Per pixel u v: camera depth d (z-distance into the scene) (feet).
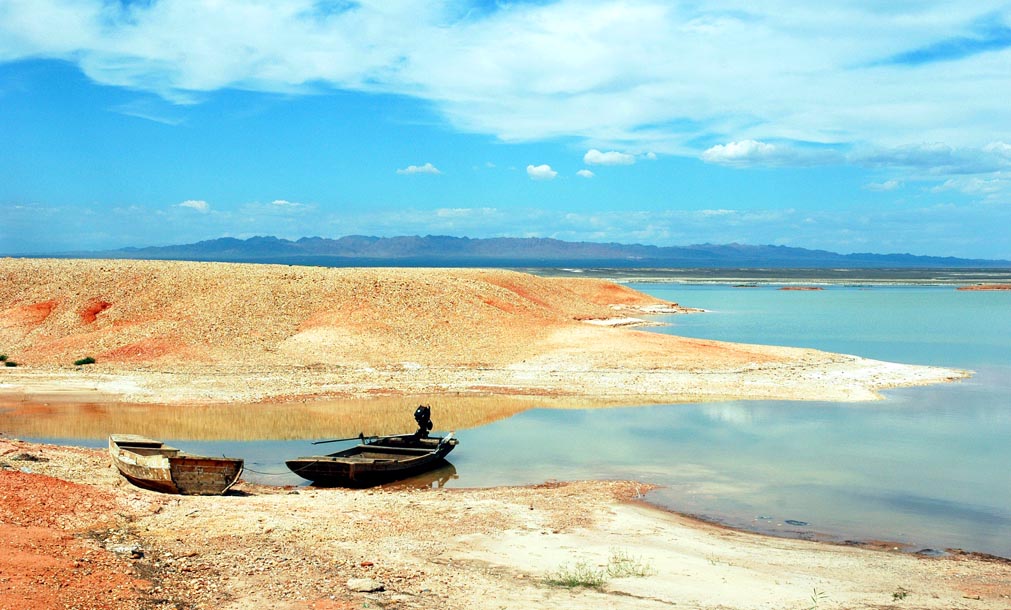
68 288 156.76
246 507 54.29
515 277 240.32
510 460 75.56
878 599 39.91
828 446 80.74
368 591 38.60
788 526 54.70
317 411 99.96
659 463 74.02
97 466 63.57
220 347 134.51
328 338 139.44
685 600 38.99
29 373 119.03
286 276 165.27
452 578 41.37
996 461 74.54
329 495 60.75
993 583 42.98
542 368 128.98
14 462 59.82
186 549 44.14
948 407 102.58
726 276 645.92
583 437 85.56
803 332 198.90
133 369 123.75
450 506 57.41
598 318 223.71
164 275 163.84
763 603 38.86
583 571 43.14
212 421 93.15
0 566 36.88
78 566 38.96
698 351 141.18
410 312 152.66
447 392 112.68
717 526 54.49
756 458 75.77
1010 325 218.79
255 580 39.81
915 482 66.95
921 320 235.81
